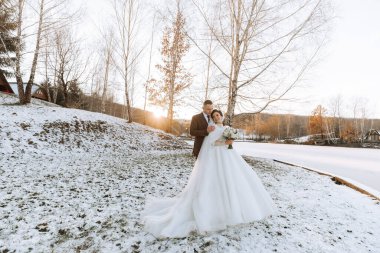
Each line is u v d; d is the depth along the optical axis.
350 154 20.27
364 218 4.39
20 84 17.34
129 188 5.96
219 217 3.35
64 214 4.22
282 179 7.56
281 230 3.72
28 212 4.25
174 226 3.34
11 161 9.28
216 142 3.69
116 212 4.33
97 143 15.10
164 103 27.62
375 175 9.58
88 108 38.72
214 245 3.20
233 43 9.98
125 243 3.25
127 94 22.48
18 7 14.95
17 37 15.41
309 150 24.94
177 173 7.82
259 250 3.11
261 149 24.50
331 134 61.22
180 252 3.03
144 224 3.76
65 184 6.25
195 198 3.50
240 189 3.40
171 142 20.50
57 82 30.14
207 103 4.16
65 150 12.80
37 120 14.52
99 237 3.42
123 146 16.09
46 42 17.08
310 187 6.64
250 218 3.27
